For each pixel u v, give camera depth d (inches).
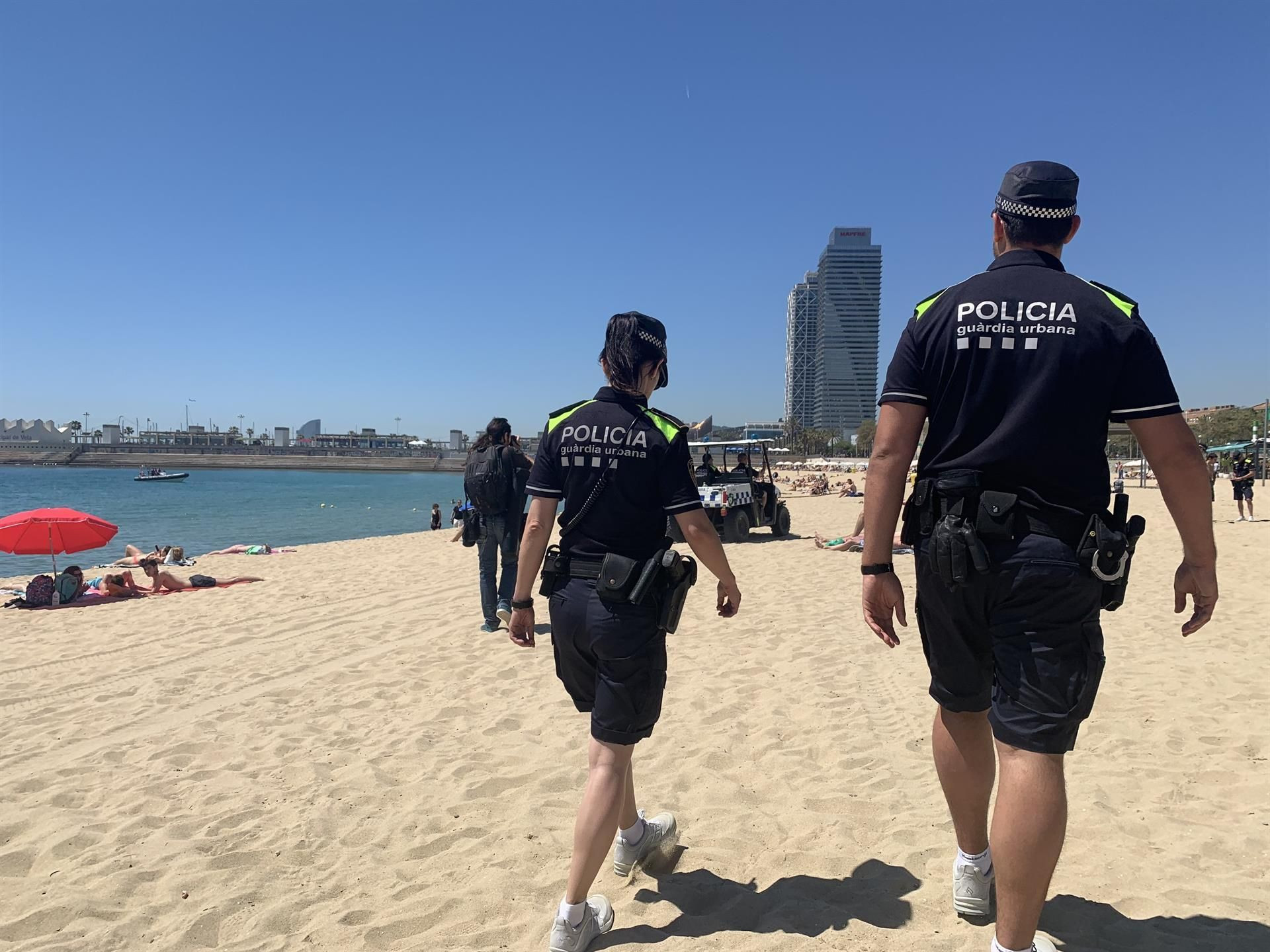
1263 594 311.9
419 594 377.7
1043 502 74.6
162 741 171.0
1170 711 168.9
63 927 99.5
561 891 105.0
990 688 87.0
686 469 96.0
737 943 90.8
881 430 83.7
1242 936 88.2
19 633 300.7
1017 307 77.0
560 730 172.7
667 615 93.4
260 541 880.3
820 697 189.5
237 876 111.0
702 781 140.9
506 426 276.2
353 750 163.0
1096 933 89.6
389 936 96.0
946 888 100.7
